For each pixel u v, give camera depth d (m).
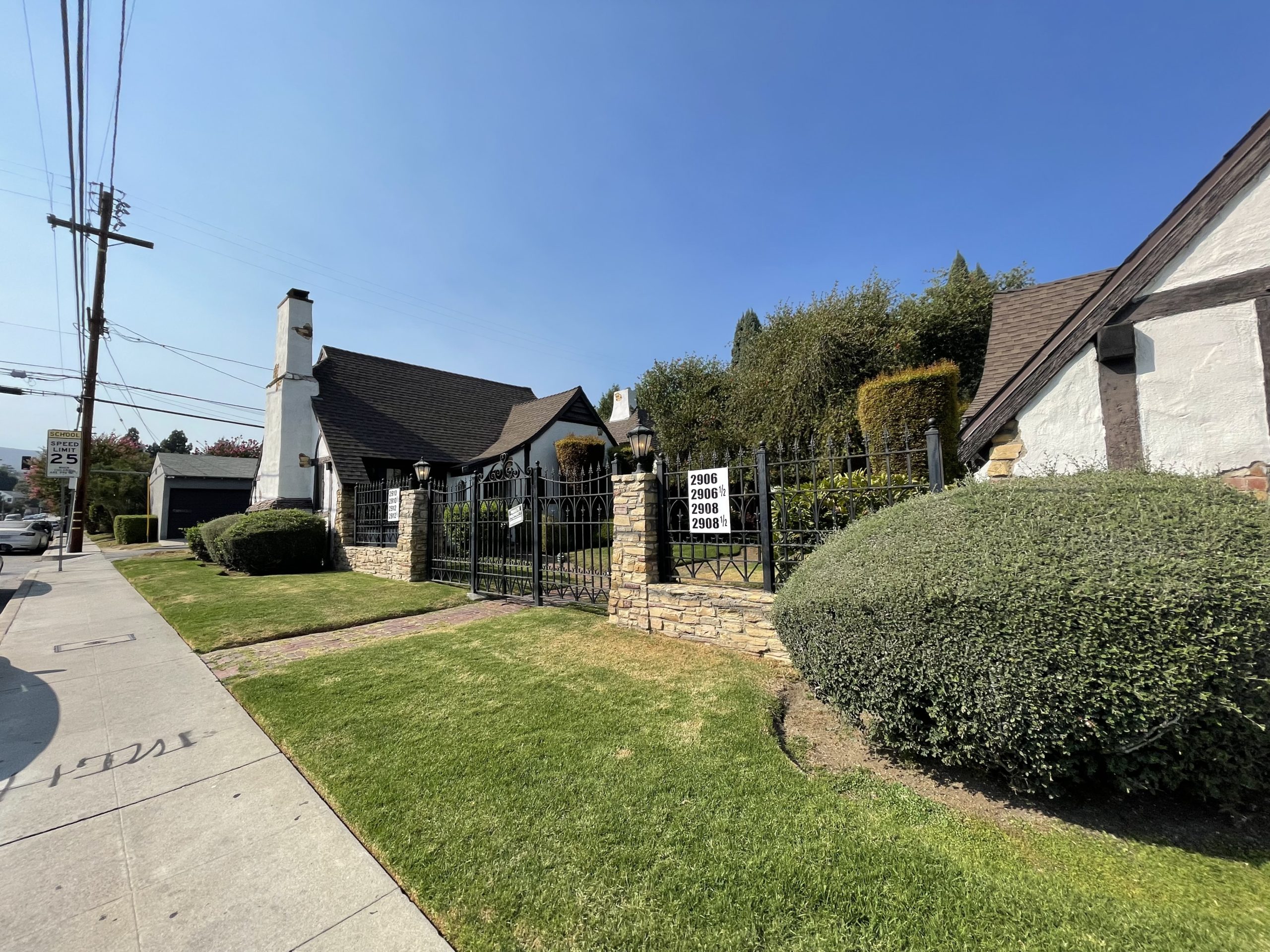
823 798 2.56
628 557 6.00
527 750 3.14
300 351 15.67
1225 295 3.93
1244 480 3.79
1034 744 2.23
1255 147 3.90
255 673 4.77
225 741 3.45
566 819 2.44
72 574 12.34
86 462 18.53
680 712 3.63
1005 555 2.43
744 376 17.28
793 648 3.20
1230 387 3.88
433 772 2.92
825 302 15.92
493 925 1.84
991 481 3.38
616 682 4.29
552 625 6.24
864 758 3.00
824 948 1.68
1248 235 3.90
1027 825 2.33
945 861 2.09
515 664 4.83
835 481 5.36
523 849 2.24
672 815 2.44
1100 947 1.66
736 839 2.25
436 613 7.31
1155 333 4.14
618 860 2.14
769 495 5.00
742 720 3.46
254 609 7.51
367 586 9.77
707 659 4.78
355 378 17.88
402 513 10.73
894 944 1.69
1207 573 2.06
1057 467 4.43
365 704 3.96
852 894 1.91
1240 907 1.82
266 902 2.02
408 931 1.86
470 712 3.75
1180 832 2.24
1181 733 2.06
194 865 2.24
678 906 1.88
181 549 20.14
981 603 2.30
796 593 3.19
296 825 2.52
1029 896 1.89
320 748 3.27
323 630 6.40
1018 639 2.21
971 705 2.34
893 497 4.54
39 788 2.88
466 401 20.73
